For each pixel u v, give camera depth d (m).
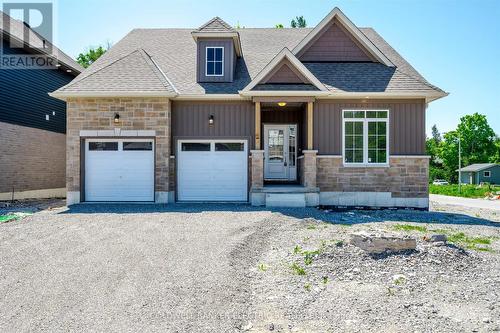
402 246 6.30
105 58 15.61
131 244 7.09
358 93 12.58
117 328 3.83
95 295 4.67
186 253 6.45
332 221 9.89
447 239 7.85
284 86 12.89
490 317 4.10
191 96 13.03
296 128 15.73
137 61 14.02
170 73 14.37
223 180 13.53
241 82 13.95
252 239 7.48
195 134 13.43
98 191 13.20
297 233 8.19
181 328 3.84
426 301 4.55
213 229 8.36
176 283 5.07
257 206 12.41
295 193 12.52
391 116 12.98
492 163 61.72
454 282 5.20
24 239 7.58
